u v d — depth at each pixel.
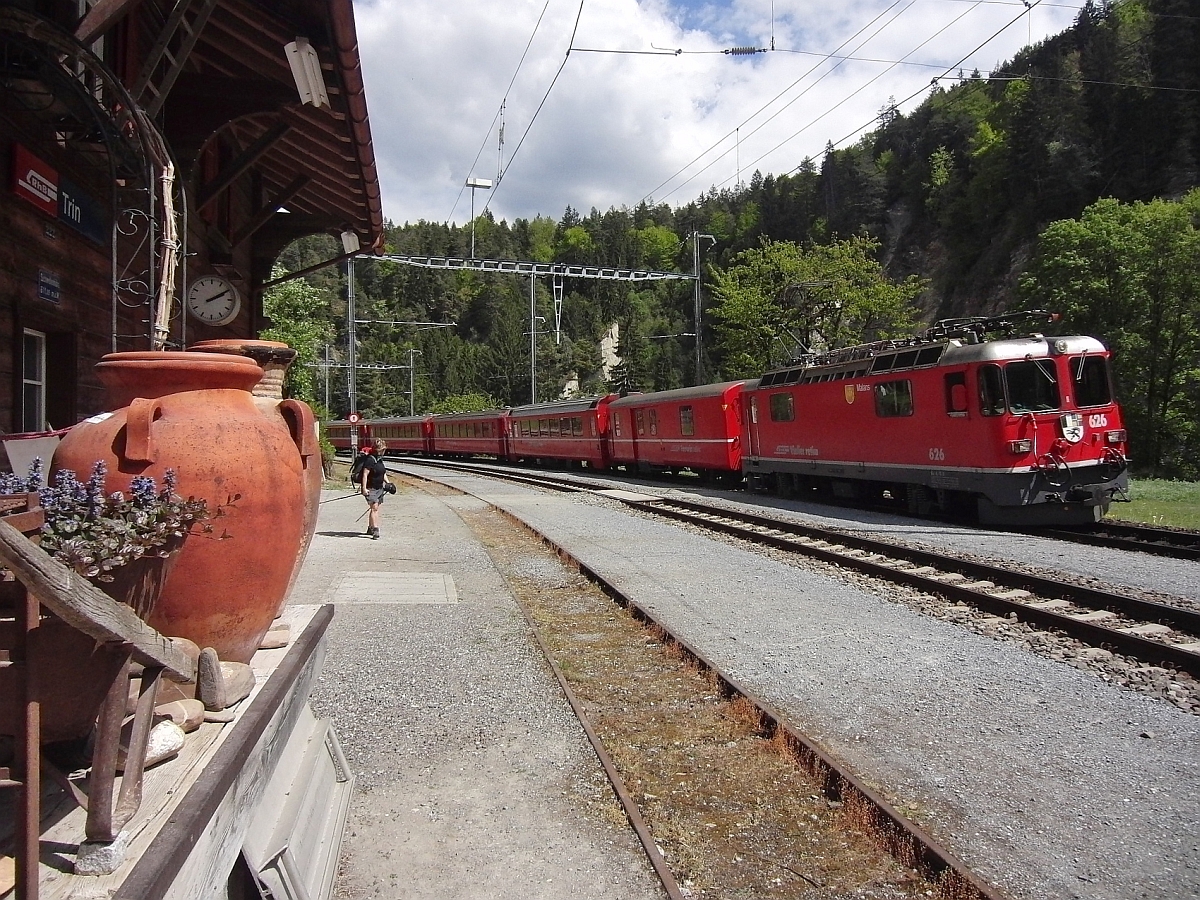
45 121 6.71
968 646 7.26
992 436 13.65
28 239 6.58
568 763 4.84
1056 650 7.07
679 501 19.81
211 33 8.77
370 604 8.84
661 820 4.20
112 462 2.86
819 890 3.58
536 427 39.09
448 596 9.36
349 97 7.84
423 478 32.91
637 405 29.59
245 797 2.54
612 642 7.68
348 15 6.43
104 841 1.94
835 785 4.47
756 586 10.03
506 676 6.43
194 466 2.96
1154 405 32.28
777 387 20.48
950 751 5.00
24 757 1.78
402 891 3.46
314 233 15.26
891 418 16.09
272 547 3.18
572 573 11.22
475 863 3.71
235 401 3.29
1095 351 13.77
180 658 2.32
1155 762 4.82
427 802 4.29
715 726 5.52
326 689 6.02
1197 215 36.16
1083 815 4.17
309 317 30.16
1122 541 12.03
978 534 13.61
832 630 7.87
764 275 39.38
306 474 4.11
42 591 1.74
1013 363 13.56
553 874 3.63
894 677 6.42
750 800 4.45
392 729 5.30
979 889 3.38
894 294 38.34
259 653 3.63
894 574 10.06
